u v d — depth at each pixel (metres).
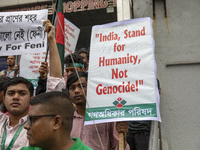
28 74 5.17
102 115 3.10
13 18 3.95
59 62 3.09
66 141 1.80
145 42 3.35
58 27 3.81
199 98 5.64
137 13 6.57
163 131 5.59
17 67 5.86
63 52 3.74
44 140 1.76
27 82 2.97
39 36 3.85
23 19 3.94
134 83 3.18
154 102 3.04
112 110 3.11
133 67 3.26
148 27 3.43
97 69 3.36
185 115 5.59
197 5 6.28
